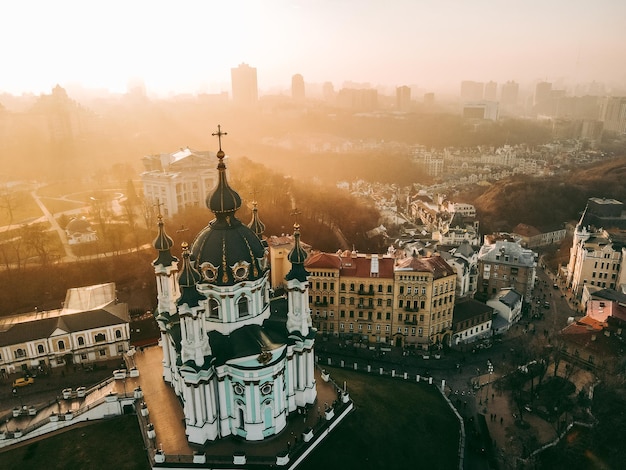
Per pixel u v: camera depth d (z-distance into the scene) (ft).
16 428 278.87
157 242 274.57
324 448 258.16
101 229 599.57
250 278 250.98
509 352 419.74
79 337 374.84
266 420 252.62
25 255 535.19
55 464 247.70
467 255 526.98
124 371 306.96
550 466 279.69
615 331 389.60
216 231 250.37
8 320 383.45
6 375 357.00
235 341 248.73
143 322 440.04
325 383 308.81
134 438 260.62
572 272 587.68
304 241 632.38
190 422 244.63
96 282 504.43
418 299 407.03
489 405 339.98
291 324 266.77
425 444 285.02
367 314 420.36
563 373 377.30
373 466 257.55
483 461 285.64
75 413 275.80
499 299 477.77
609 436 284.61
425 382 355.77
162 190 646.74
